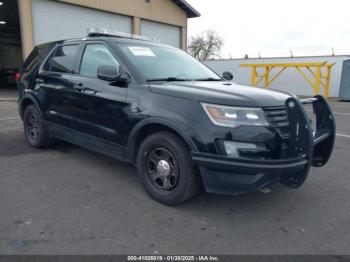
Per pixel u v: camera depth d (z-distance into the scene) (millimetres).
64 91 4348
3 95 14836
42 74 4895
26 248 2475
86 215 3035
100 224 2873
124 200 3389
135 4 16875
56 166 4418
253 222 2992
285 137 2900
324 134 3551
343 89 17031
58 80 4484
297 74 21406
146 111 3250
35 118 5117
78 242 2576
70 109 4297
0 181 3828
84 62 4219
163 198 3266
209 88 3205
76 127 4250
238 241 2664
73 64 4371
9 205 3201
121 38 4148
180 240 2658
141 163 3447
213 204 3342
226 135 2770
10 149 5227
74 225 2840
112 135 3697
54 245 2525
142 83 3434
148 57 3930
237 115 2793
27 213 3041
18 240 2580
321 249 2570
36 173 4133
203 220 3000
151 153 3391
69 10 14164
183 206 3271
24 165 4430
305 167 2848
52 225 2828
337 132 7543
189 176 3045
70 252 2443
